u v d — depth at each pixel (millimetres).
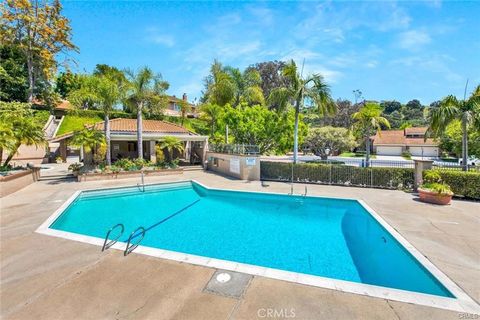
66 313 3615
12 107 16266
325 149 26078
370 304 3795
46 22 27516
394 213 9148
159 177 18906
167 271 4828
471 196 11352
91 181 16609
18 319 3490
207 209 11641
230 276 4621
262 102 27859
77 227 9102
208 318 3502
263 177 18406
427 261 5293
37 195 12289
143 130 24656
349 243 7727
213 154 22844
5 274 4750
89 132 17594
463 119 13625
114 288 4258
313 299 3922
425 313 3588
